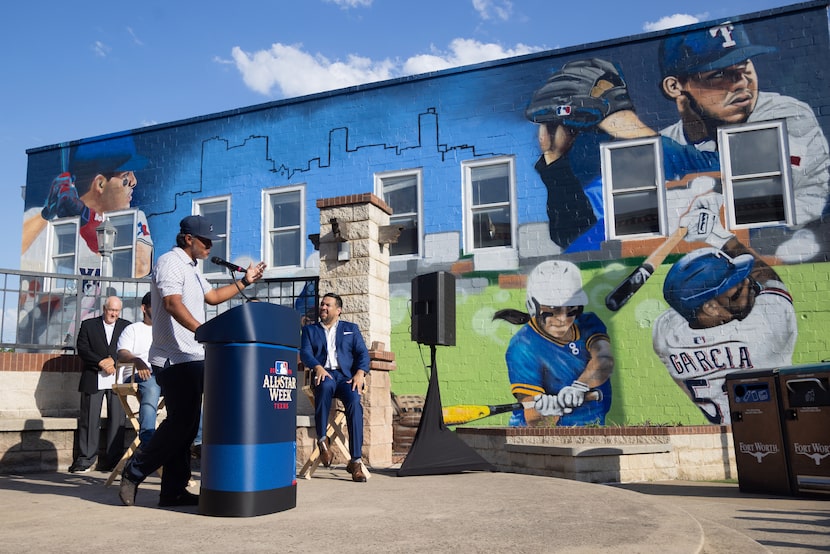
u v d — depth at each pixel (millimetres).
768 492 6531
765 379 6684
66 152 14844
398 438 11141
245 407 3709
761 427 6676
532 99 11648
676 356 10195
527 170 11484
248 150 13438
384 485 5230
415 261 11836
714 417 9883
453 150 11984
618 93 11180
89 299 11992
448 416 11094
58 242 14664
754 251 10125
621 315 10562
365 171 12516
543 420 10633
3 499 4484
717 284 10195
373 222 8305
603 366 10500
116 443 7223
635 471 7555
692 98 10797
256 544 2873
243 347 3754
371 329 7973
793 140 10227
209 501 3670
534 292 11062
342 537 3012
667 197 10672
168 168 13992
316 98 13102
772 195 10234
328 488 5012
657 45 11094
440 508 3871
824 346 9586
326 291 8258
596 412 10406
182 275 4152
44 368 8148
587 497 4277
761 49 10570
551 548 2746
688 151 10695
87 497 4598
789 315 9805
